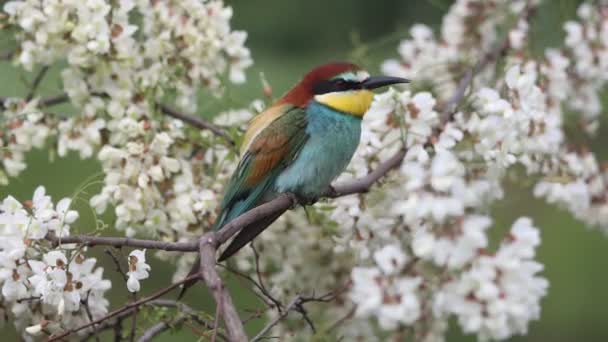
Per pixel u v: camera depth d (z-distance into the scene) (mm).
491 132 9172
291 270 10336
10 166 9984
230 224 8375
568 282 16781
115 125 9977
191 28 10305
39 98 10078
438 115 9906
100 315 8664
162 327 8602
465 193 7109
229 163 10445
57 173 14750
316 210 10328
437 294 7004
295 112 10352
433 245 6918
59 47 9898
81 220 11500
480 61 11758
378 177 9570
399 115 9688
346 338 10117
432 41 12352
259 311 8836
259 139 10266
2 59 10398
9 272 8117
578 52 11422
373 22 18547
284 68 17516
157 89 10188
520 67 10609
